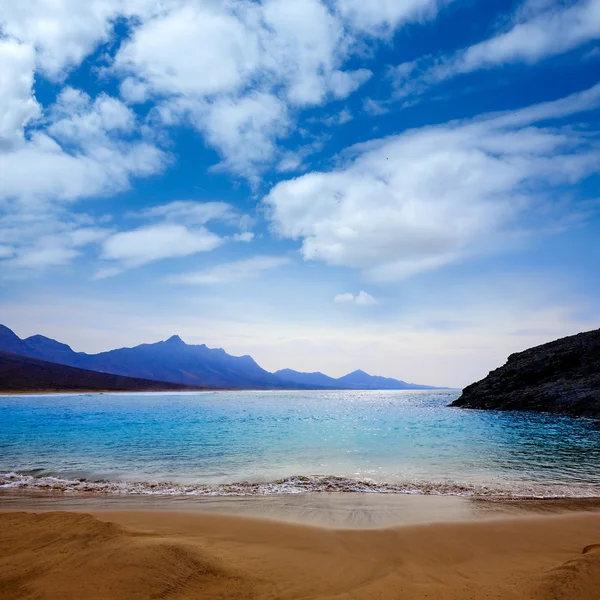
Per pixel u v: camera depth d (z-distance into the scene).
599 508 11.98
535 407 56.03
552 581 6.28
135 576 6.08
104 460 19.62
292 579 6.73
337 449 23.44
